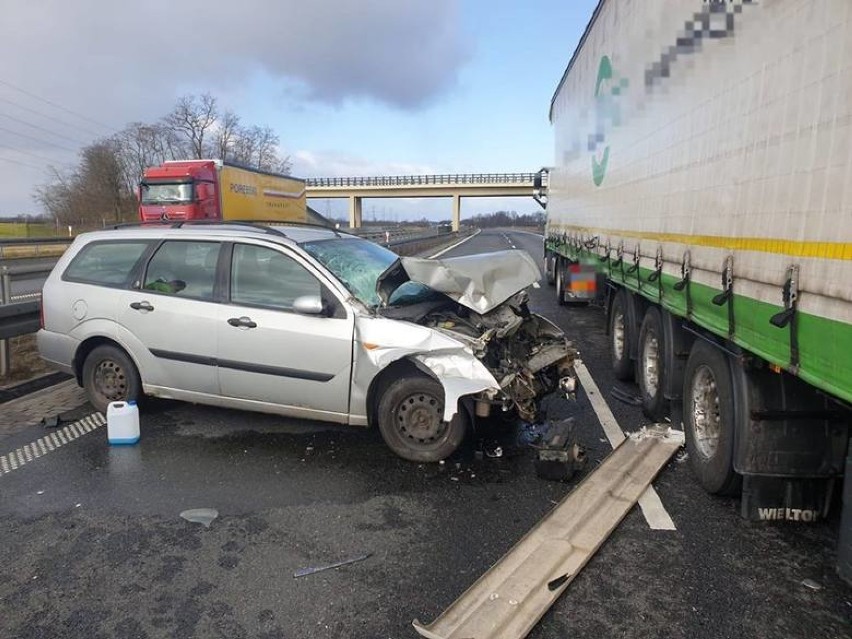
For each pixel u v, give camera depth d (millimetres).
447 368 4617
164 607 3119
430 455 4828
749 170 3248
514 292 5160
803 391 3574
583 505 4055
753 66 3215
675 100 4621
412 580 3336
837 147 2396
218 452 5098
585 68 9102
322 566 3477
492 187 75938
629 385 7105
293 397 5121
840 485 3787
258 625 2979
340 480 4586
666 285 4914
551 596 3105
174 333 5441
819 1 2549
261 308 5180
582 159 9438
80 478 4609
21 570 3445
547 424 5695
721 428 3957
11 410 6141
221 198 21703
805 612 3037
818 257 2535
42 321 6090
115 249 5902
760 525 3855
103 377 5910
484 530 3859
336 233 6402
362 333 4840
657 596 3170
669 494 4281
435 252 32031
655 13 5195
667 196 4852
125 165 65188
